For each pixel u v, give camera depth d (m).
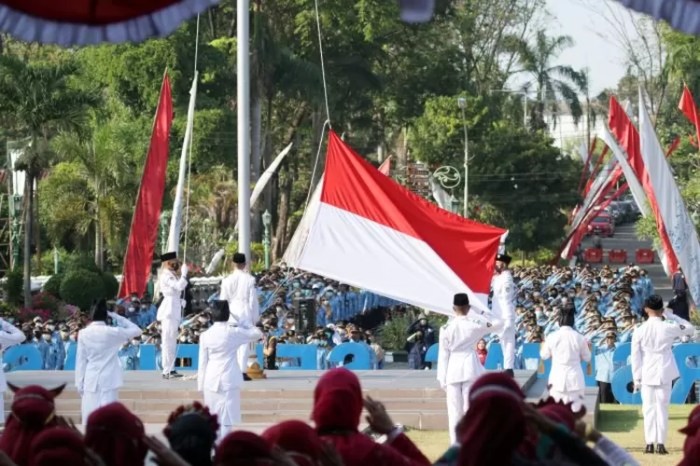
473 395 17.42
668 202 76.25
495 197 179.00
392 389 55.78
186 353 72.50
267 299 104.31
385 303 117.50
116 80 150.25
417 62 189.00
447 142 176.50
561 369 48.53
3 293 110.25
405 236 56.84
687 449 19.83
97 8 21.23
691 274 75.81
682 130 181.50
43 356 75.19
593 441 18.81
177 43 150.75
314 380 59.19
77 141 126.88
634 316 77.44
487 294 57.28
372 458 19.25
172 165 149.38
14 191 129.25
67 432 18.20
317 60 169.62
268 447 17.64
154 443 18.17
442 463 18.09
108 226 130.38
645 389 46.59
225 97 163.88
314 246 57.47
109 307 88.81
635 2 20.16
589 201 171.75
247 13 59.03
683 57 156.75
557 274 122.38
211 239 151.00
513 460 17.22
